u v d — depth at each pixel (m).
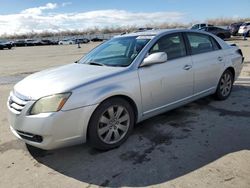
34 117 3.33
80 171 3.35
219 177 3.05
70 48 35.84
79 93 3.44
